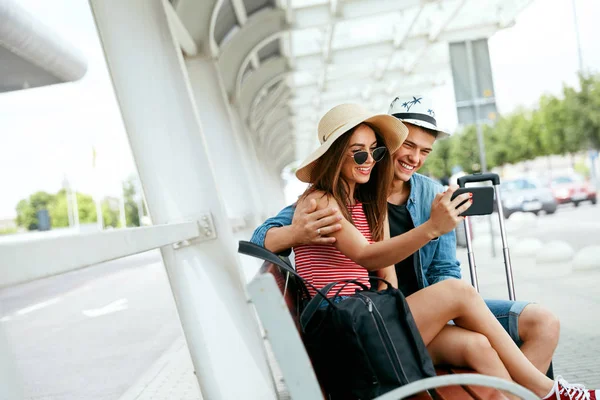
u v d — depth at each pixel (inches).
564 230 667.4
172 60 156.6
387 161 122.0
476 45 547.5
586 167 2217.0
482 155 551.2
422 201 143.0
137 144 155.5
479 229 778.8
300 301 114.8
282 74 638.5
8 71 258.8
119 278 770.2
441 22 546.6
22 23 215.5
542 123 1924.2
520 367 104.2
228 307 156.3
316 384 68.3
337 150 113.3
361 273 114.4
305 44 615.8
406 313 94.7
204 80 374.0
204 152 156.3
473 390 97.9
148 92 156.1
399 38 587.2
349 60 630.5
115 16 155.9
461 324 108.3
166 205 155.5
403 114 138.2
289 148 1553.9
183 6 332.8
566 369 185.3
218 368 155.3
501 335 105.7
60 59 260.2
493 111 546.0
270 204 1005.8
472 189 109.0
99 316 441.4
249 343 155.9
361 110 116.3
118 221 1419.8
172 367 250.8
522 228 754.8
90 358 287.3
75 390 222.8
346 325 89.9
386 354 91.1
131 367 258.1
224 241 157.2
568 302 279.7
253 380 155.3
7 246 49.2
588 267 365.1
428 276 143.7
